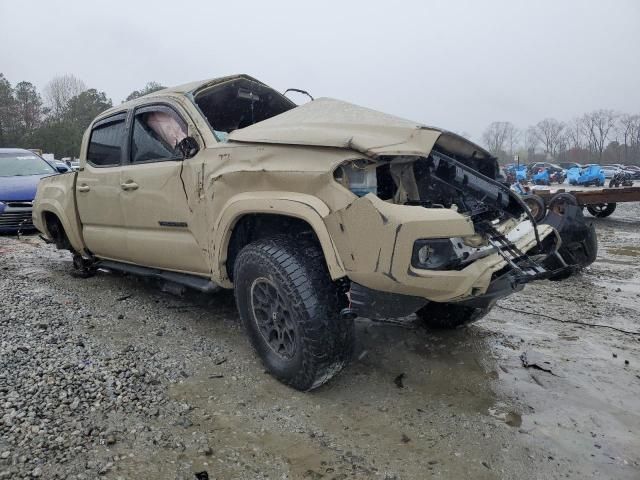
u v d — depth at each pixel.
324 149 2.77
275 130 3.11
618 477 2.30
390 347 3.73
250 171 3.01
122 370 3.19
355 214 2.56
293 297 2.78
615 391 3.09
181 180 3.58
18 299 4.65
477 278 2.64
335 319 2.81
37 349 3.45
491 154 3.40
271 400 2.92
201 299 4.78
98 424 2.59
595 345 3.82
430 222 2.50
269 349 3.15
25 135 58.06
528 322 4.33
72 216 5.07
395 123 3.01
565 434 2.63
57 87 85.12
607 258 7.21
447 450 2.49
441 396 3.02
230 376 3.20
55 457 2.32
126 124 4.33
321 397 2.97
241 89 4.35
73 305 4.54
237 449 2.46
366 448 2.49
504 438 2.59
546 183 30.52
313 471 2.31
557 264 3.72
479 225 3.07
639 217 12.22
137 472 2.25
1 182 8.88
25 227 8.73
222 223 3.19
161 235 3.91
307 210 2.71
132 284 5.34
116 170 4.30
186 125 3.67
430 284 2.55
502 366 3.44
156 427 2.60
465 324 3.92
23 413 2.63
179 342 3.73
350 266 2.62
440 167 3.17
